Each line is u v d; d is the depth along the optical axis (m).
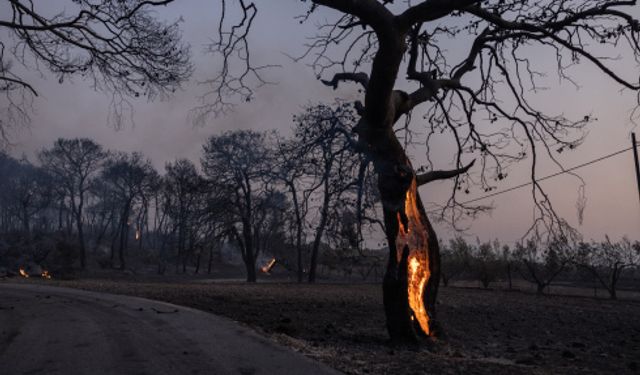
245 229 47.12
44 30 16.12
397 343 11.70
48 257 67.81
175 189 63.81
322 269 61.91
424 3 10.62
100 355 8.61
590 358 10.99
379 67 11.12
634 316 20.11
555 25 13.57
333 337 12.47
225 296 22.14
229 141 41.12
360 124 12.23
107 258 85.50
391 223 12.03
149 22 16.31
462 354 11.12
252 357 8.40
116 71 16.55
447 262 45.84
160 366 7.80
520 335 15.09
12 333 11.05
